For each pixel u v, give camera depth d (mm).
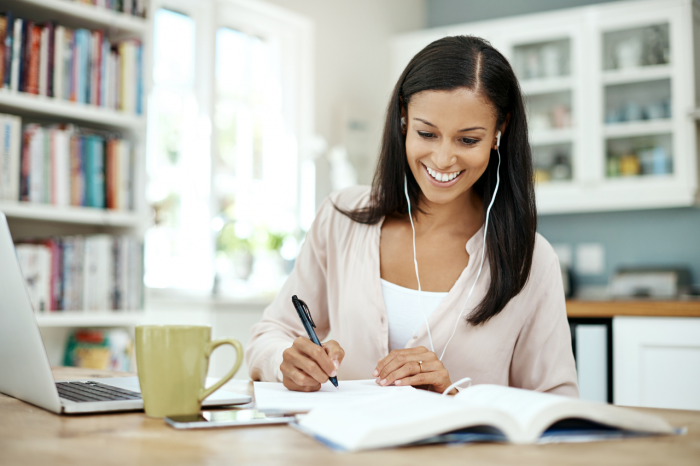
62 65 2320
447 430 642
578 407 681
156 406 800
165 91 3250
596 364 2152
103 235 2656
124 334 2471
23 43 2205
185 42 3344
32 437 692
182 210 3291
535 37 3918
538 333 1228
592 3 4098
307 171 3799
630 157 3695
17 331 861
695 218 3762
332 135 3975
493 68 1110
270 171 3748
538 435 666
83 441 674
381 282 1279
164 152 3238
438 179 1138
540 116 3934
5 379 975
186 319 2881
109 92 2477
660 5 3596
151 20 2637
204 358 827
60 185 2312
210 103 3355
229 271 3404
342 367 1279
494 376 1210
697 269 3738
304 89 3846
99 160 2432
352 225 1364
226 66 3525
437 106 1082
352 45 4133
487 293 1188
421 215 1310
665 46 3602
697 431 737
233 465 577
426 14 4695
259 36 3715
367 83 4238
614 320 2123
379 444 625
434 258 1271
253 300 2943
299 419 745
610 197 3709
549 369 1208
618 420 689
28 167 2225
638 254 3891
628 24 3682
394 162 1283
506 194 1216
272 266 3570
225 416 792
